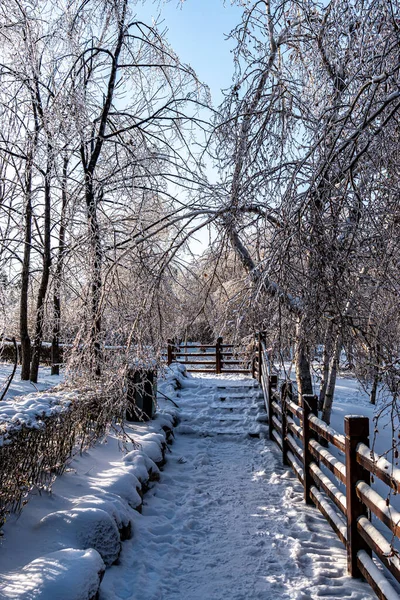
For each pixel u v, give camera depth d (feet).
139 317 16.16
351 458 11.52
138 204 25.26
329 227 12.40
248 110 14.60
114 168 26.73
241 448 25.85
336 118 13.32
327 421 27.32
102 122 26.58
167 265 16.58
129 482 15.39
